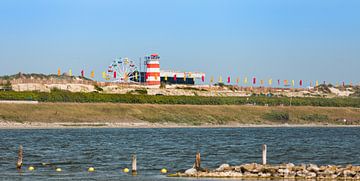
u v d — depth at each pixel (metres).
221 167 164.38
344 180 149.38
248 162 193.75
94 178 157.00
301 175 153.88
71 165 184.88
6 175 161.50
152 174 164.75
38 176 160.25
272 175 155.00
